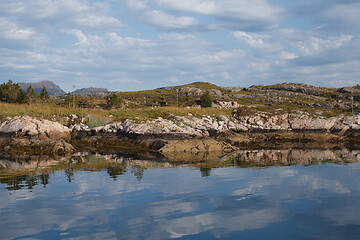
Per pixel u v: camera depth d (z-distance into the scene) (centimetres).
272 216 866
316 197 1072
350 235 717
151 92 11612
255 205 977
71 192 1167
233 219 843
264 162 2020
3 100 6931
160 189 1213
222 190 1191
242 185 1279
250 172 1606
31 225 811
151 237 719
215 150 2892
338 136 4047
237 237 714
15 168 1753
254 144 3538
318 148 3097
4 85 7200
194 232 750
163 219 848
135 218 859
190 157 2338
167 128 3291
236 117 4622
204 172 1614
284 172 1600
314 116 4412
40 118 3562
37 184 1312
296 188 1217
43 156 2369
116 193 1150
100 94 11625
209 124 3859
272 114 4569
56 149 2656
